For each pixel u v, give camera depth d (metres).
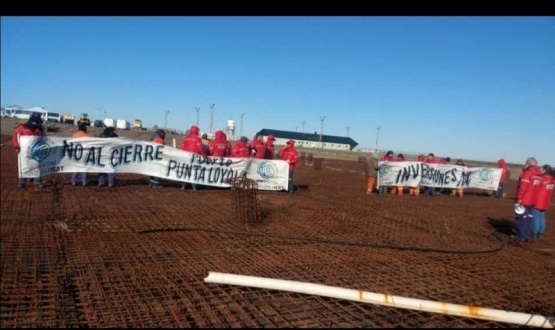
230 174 12.63
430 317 4.04
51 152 10.73
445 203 14.04
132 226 7.14
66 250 5.55
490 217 11.22
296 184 16.98
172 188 12.53
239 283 4.49
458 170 16.61
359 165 35.53
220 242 6.53
